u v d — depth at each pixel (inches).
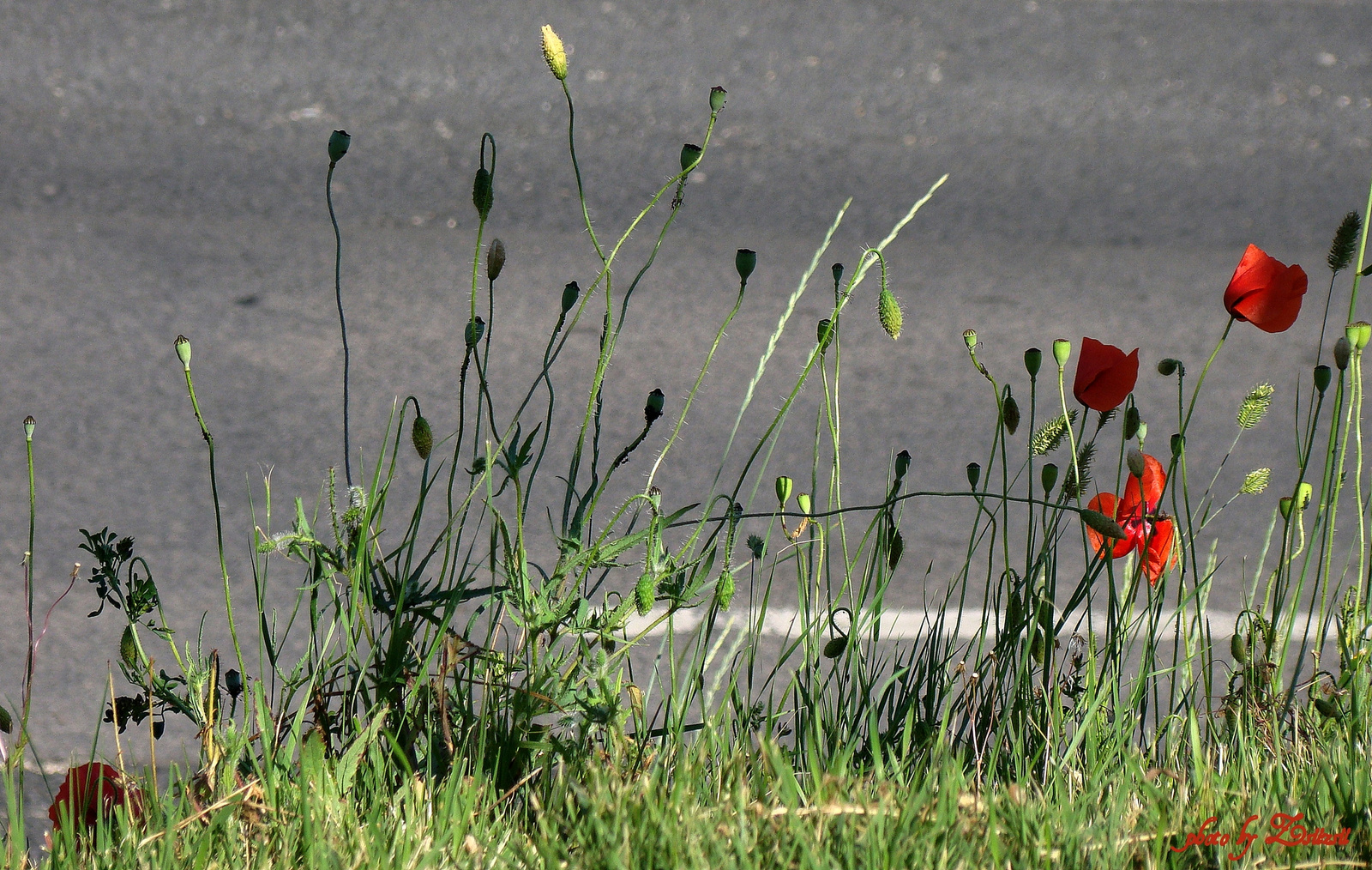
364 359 363.9
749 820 135.3
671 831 130.3
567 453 326.6
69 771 150.5
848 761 151.6
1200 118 553.3
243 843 140.1
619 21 599.5
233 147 486.3
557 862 128.0
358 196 462.0
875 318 402.6
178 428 326.0
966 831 135.0
